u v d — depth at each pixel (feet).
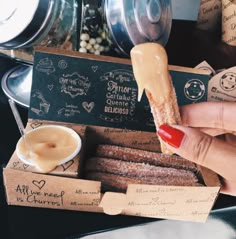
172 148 0.67
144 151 0.81
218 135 0.84
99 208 0.71
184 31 1.24
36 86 0.80
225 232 0.77
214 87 0.88
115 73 0.81
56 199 0.70
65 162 0.69
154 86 0.65
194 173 0.77
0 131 0.86
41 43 0.83
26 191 0.69
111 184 0.73
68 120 0.83
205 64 0.92
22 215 0.70
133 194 0.67
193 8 1.35
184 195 0.68
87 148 0.84
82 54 0.80
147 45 0.64
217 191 0.68
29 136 0.75
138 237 0.72
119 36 0.88
